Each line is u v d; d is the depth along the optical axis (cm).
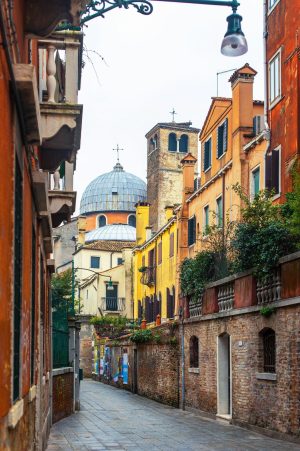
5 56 520
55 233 8069
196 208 3809
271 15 2541
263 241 1878
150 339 3544
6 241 544
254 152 2895
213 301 2412
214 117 3459
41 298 1416
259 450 1577
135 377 4134
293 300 1675
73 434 1988
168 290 4612
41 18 809
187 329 2803
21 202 731
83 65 1188
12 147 591
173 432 2036
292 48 2341
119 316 6206
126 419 2483
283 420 1753
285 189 2348
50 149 1111
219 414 2348
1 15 474
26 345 802
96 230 8162
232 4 1052
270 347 1898
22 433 730
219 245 2545
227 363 2373
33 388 957
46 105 986
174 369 3023
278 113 2459
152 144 8688
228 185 3177
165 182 8425
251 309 1981
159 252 4988
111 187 8762
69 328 2808
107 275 6612
